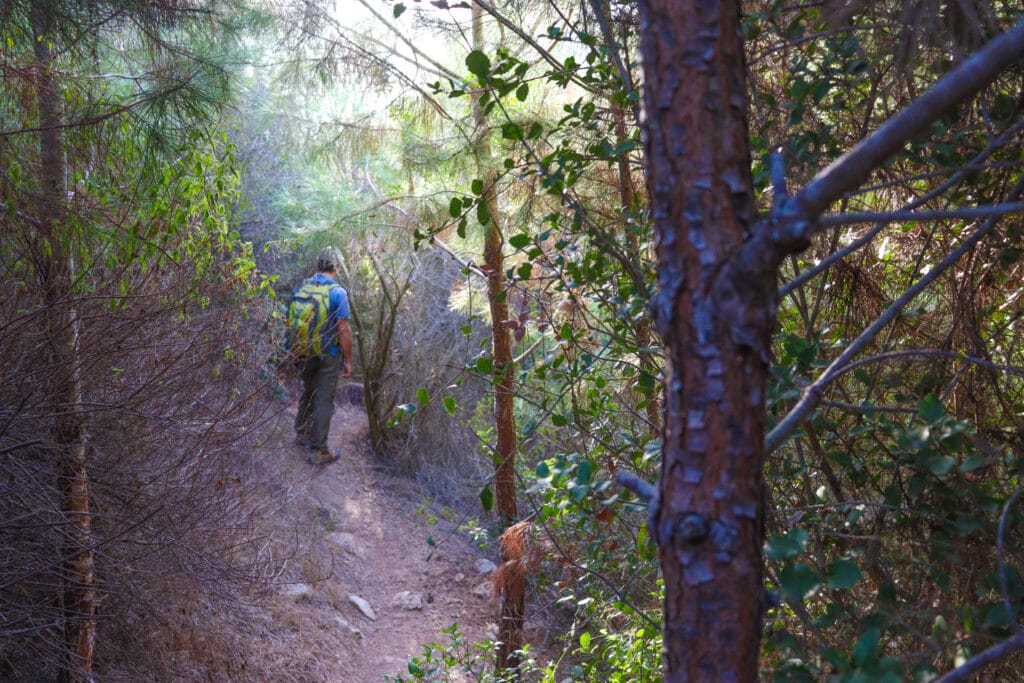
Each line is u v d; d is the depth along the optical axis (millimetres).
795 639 1663
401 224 5168
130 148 4051
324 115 5742
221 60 4152
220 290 4832
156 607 3971
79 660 3369
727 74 1151
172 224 4375
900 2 1658
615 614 3598
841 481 2238
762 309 1130
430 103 4766
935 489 1836
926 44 1650
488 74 2645
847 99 2227
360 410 8836
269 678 4418
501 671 3982
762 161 2039
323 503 6625
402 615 5770
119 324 3486
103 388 3502
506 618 4629
